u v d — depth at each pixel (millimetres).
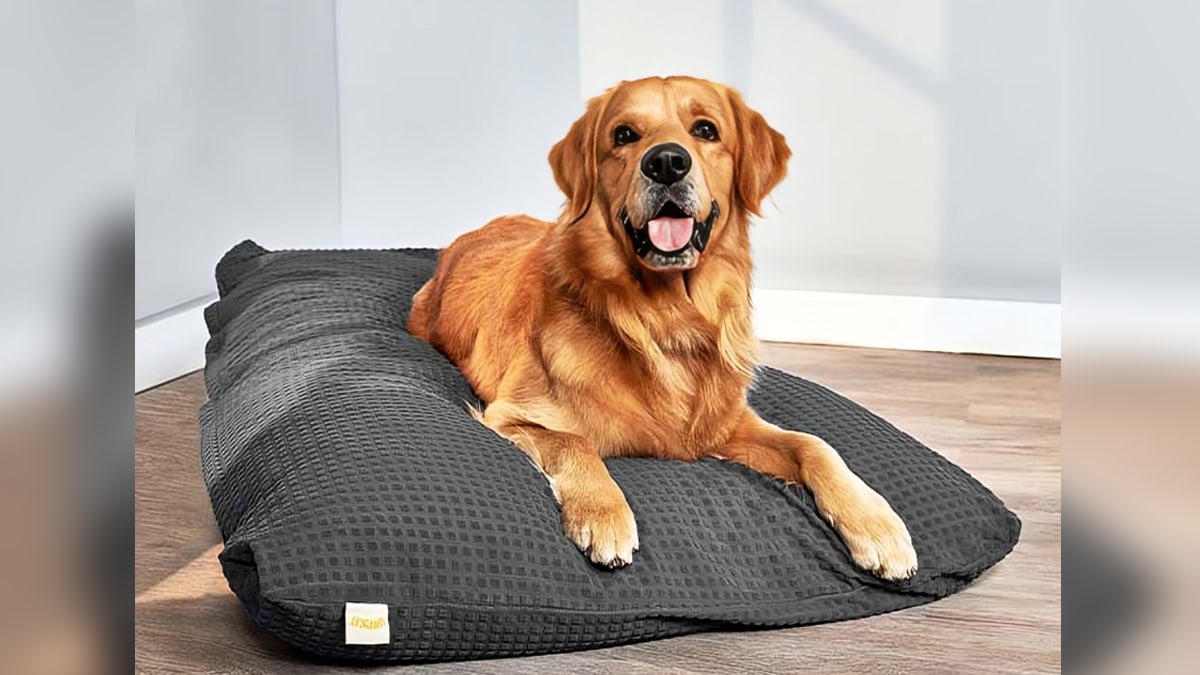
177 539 2117
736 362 2086
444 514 1666
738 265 2113
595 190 2053
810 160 3580
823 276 3633
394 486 1691
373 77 3871
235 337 2580
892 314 3564
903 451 2059
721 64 3586
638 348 2010
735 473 1983
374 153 3920
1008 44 3404
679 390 2031
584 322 2033
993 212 3484
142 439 2684
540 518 1729
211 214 3357
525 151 3787
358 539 1600
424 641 1603
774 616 1747
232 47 3400
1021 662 1652
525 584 1639
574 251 2061
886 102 3510
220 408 2244
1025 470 2488
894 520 1835
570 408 2027
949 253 3533
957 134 3475
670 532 1799
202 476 2441
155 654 1666
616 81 3662
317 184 3852
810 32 3516
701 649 1697
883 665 1647
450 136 3844
